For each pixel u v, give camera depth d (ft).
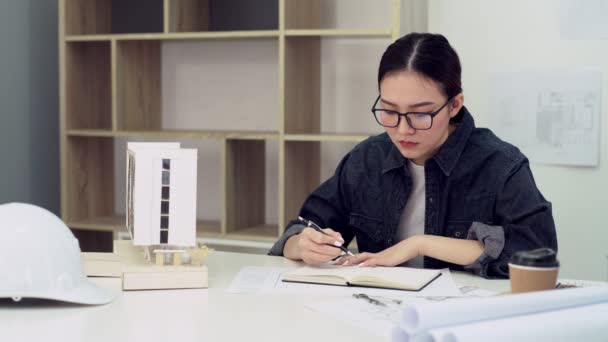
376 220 6.22
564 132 8.23
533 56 8.33
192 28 10.04
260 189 10.44
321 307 4.28
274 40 10.40
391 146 6.25
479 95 8.63
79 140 10.54
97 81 10.84
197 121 10.85
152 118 10.76
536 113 8.36
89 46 10.61
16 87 10.37
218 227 10.17
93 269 5.10
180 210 4.77
